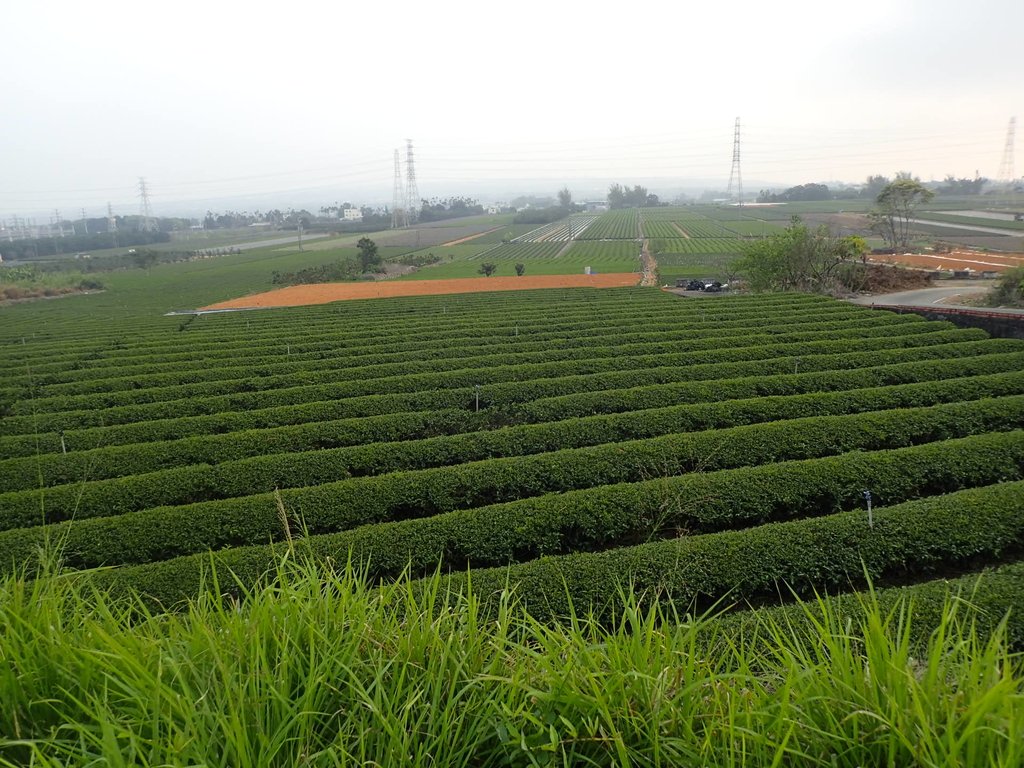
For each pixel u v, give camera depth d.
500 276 85.88
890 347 30.44
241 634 4.46
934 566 12.41
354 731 4.08
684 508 13.93
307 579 5.18
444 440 19.00
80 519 15.85
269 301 69.19
